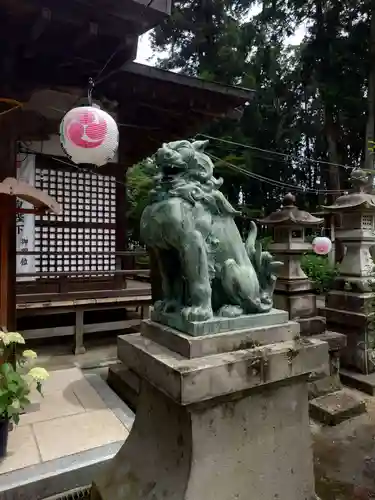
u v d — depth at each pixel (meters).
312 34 13.65
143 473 1.89
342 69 13.20
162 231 1.89
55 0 3.16
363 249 5.30
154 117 6.48
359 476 3.12
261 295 2.02
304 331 4.74
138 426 2.11
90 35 3.46
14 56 3.76
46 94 5.42
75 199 6.76
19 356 4.94
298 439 1.97
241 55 14.23
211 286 1.98
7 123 3.79
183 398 1.48
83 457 2.82
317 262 8.82
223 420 1.71
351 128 13.94
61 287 6.08
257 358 1.70
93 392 4.21
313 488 2.03
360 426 3.98
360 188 5.30
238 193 15.09
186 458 1.65
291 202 5.28
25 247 6.27
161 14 3.52
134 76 5.17
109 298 6.27
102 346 6.27
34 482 2.52
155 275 2.99
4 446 2.80
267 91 14.57
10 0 3.04
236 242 2.06
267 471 1.84
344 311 5.20
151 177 2.06
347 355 5.18
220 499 1.68
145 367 1.78
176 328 1.87
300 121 15.02
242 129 14.55
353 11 12.97
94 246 6.96
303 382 1.99
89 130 2.69
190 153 1.98
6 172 3.76
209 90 5.69
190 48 14.77
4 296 3.65
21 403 2.83
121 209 7.21
